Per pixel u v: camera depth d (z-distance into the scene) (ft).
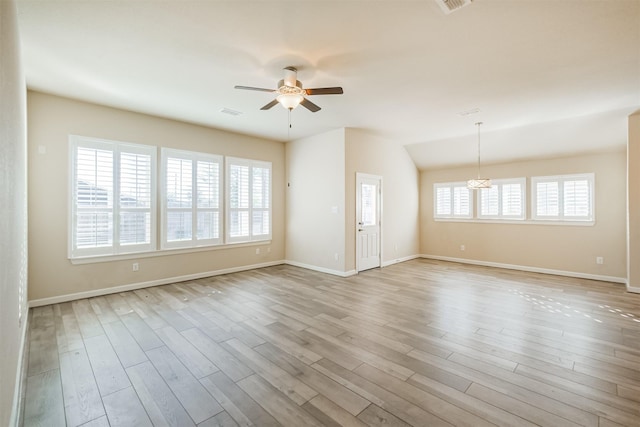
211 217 17.93
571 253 18.63
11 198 5.46
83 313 11.85
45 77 11.16
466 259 23.06
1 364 4.17
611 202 17.46
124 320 11.16
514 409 6.34
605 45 8.84
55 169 12.98
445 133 19.21
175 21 7.84
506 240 21.15
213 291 14.93
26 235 11.18
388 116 15.67
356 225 19.08
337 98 13.14
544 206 19.61
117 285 14.61
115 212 14.44
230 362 8.25
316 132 19.24
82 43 8.87
